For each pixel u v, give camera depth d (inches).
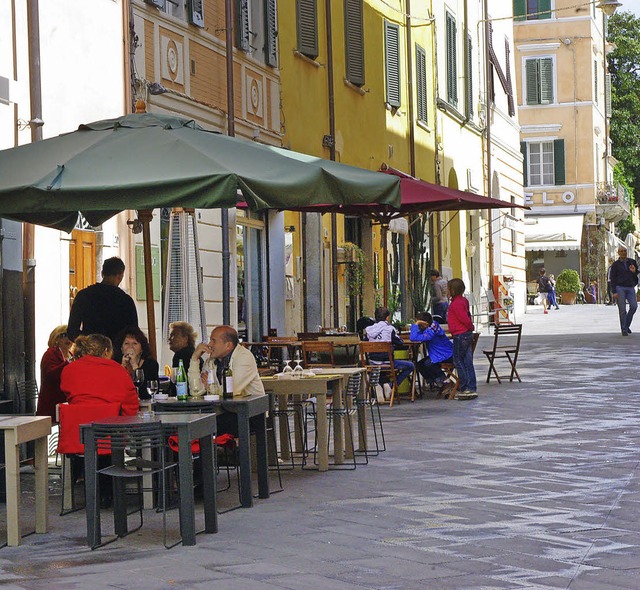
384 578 320.5
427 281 1375.5
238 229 904.3
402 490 460.4
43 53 624.1
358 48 1135.0
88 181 426.0
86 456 372.2
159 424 370.9
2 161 452.1
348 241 1150.3
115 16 700.7
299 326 1003.9
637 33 3105.3
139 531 396.5
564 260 2716.5
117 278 533.0
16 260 577.6
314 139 1032.2
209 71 834.2
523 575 322.0
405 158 1306.6
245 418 435.8
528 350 1199.6
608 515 402.9
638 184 3206.2
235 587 312.3
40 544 378.6
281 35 969.5
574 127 2605.8
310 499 446.9
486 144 1720.0
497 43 1838.1
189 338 498.9
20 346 577.9
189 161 433.7
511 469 503.2
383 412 737.6
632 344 1228.5
